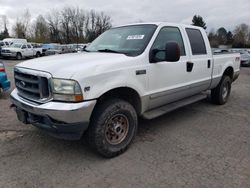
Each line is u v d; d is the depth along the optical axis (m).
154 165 3.27
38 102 3.12
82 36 65.88
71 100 2.91
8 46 25.64
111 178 2.98
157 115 3.97
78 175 3.03
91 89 3.02
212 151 3.67
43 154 3.54
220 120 5.08
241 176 3.02
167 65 4.04
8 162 3.30
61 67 3.04
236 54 6.46
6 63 19.66
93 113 3.24
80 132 3.08
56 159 3.41
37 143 3.87
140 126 4.67
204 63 5.00
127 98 3.75
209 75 5.28
